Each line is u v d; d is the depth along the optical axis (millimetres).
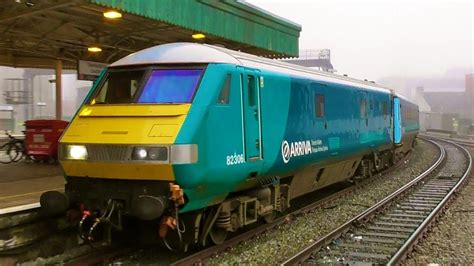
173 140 6457
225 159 7297
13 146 14969
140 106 7117
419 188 15359
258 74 8422
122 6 9352
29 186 9828
